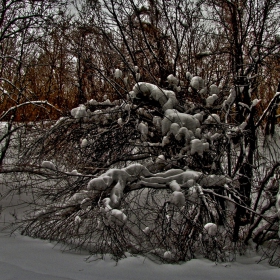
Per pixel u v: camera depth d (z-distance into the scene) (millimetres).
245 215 6508
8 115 9172
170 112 6234
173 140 6320
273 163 6121
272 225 5812
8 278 4309
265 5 6719
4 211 7418
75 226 5562
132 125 6883
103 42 7551
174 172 5867
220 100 7082
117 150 6918
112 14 6859
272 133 6918
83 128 6918
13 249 5461
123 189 5578
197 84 6516
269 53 6469
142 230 5309
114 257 5168
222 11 7145
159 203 5895
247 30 6906
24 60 10148
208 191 5578
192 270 4945
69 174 5762
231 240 6000
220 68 7562
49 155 7000
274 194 6152
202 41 7980
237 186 6035
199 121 6387
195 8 7363
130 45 7723
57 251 5488
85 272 4664
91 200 5520
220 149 6375
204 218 5684
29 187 6719
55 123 7145
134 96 6496
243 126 6324
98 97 8133
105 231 5250
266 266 5488
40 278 4336
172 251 5312
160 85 7484
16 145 7906
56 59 9914
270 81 7590
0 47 9484
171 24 7535
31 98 9266
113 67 7629
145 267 4910
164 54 7703
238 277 4816
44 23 8500
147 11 7668
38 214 6086
